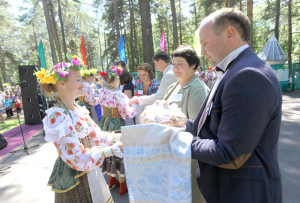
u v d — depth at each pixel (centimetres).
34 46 2439
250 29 107
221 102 100
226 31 103
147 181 114
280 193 105
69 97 144
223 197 103
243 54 102
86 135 148
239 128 85
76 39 2319
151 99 259
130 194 115
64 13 2102
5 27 2084
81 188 149
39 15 2153
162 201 113
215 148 93
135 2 2417
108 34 2627
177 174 107
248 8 1046
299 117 598
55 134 130
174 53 181
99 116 495
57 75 133
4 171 379
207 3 1738
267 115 87
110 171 279
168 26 2805
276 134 100
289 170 304
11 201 282
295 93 1137
